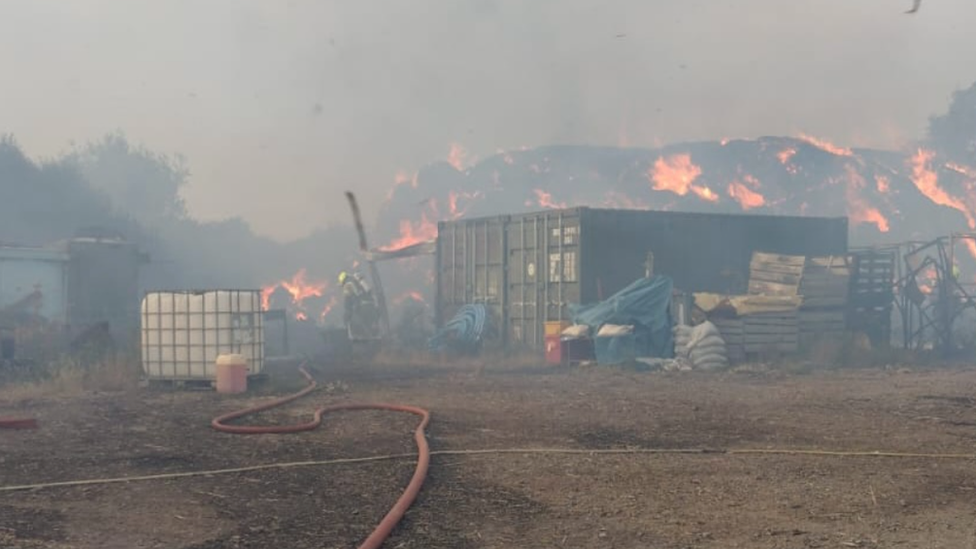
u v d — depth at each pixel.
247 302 15.55
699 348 19.83
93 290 24.70
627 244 22.98
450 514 6.20
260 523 5.95
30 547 5.27
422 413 11.45
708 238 23.98
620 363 19.66
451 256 27.36
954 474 7.68
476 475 7.61
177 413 11.71
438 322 27.77
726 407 12.51
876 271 23.91
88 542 5.41
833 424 10.80
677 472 7.76
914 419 11.28
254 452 8.72
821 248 25.44
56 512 6.16
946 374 18.48
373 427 10.49
